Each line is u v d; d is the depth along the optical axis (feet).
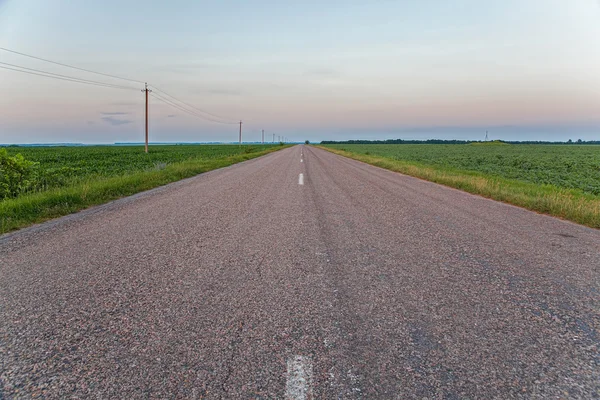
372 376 6.33
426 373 6.44
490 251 14.08
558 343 7.50
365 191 31.60
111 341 7.34
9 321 8.12
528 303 9.40
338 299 9.48
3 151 27.45
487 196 29.81
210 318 8.35
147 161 82.99
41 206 21.16
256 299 9.42
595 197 31.27
